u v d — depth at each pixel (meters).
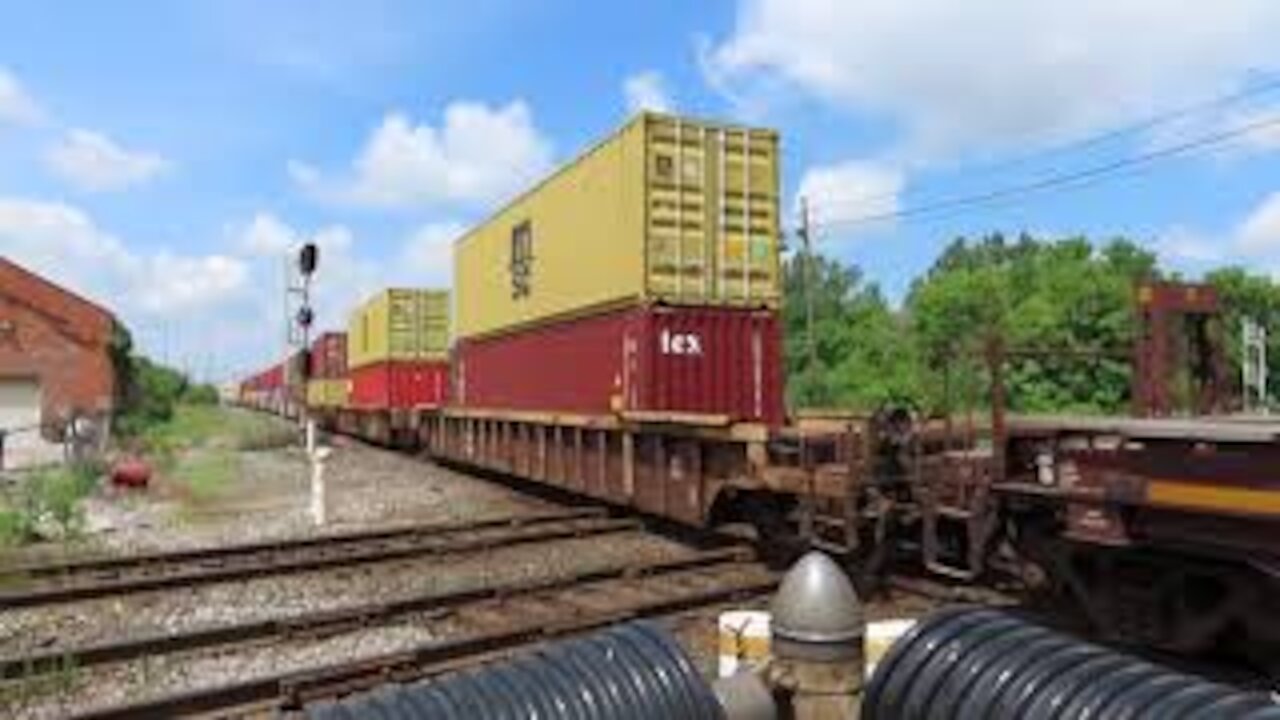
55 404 51.12
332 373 63.44
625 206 18.94
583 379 21.09
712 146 18.83
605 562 15.84
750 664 6.63
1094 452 9.54
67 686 9.75
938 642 5.40
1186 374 12.58
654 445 18.19
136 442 44.75
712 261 18.77
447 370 46.22
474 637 10.39
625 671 5.26
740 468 15.59
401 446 44.56
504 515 21.17
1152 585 9.62
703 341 18.61
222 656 10.66
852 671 6.18
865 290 102.38
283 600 13.48
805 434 14.07
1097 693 4.73
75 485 24.56
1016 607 11.49
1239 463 8.23
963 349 12.60
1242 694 4.62
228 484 28.56
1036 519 10.76
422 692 5.17
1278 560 8.20
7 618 12.58
